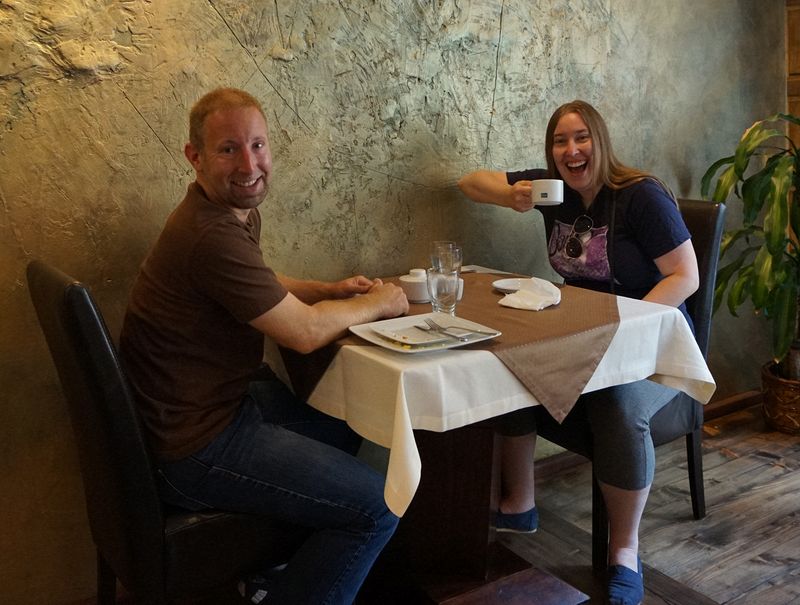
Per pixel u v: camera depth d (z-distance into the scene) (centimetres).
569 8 258
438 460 184
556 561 214
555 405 155
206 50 198
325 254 226
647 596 196
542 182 206
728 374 331
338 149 222
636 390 188
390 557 196
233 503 149
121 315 198
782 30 322
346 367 154
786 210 267
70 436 195
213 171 156
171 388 149
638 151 287
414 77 232
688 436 228
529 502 224
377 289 179
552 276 275
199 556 147
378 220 234
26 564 195
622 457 184
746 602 194
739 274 295
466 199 250
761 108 322
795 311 288
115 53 186
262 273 148
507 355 148
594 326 164
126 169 192
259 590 179
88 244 190
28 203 182
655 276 214
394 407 140
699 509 235
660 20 282
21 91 177
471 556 188
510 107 253
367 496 151
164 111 195
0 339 183
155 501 141
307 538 155
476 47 241
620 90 277
